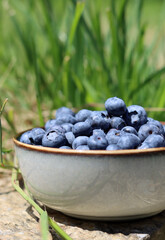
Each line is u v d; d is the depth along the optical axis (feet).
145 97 2.39
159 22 2.56
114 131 1.44
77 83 2.25
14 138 1.51
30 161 1.41
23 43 2.61
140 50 2.35
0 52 3.05
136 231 1.44
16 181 1.60
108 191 1.35
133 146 1.38
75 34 2.39
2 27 3.21
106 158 1.32
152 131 1.44
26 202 1.63
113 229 1.45
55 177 1.37
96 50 2.25
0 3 3.18
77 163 1.34
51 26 2.45
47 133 1.44
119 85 2.17
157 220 1.50
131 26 2.59
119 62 2.16
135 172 1.33
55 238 1.41
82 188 1.35
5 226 1.47
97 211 1.39
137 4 2.38
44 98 2.56
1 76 2.84
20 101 2.63
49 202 1.43
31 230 1.46
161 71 2.00
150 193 1.36
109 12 2.07
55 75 2.48
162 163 1.34
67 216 1.52
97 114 1.49
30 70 2.58
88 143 1.38
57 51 2.45
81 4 2.05
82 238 1.41
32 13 2.84
